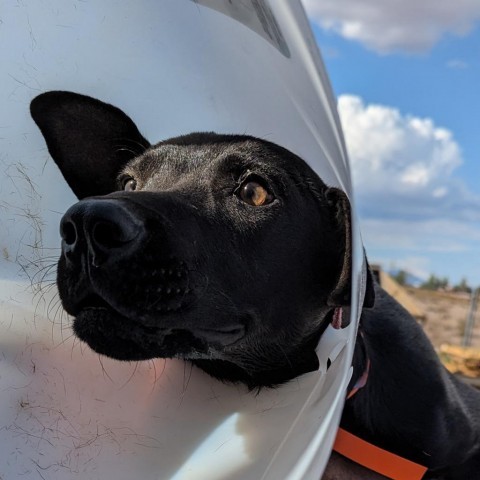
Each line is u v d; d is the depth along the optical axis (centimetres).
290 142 37
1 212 38
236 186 35
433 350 46
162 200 30
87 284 26
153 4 40
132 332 28
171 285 28
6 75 38
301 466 25
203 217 32
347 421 41
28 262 38
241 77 37
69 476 30
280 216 35
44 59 39
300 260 36
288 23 30
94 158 40
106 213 25
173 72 40
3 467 29
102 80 40
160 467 31
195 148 37
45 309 37
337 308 37
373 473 42
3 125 38
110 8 40
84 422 32
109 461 31
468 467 46
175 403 35
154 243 27
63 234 26
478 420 47
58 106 38
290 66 32
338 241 37
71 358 35
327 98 30
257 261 34
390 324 45
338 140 29
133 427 33
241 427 32
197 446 32
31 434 31
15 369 34
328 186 37
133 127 40
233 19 36
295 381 36
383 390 42
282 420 32
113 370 36
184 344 31
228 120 39
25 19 38
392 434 42
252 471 29
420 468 42
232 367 37
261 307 34
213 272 31
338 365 31
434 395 43
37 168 39
